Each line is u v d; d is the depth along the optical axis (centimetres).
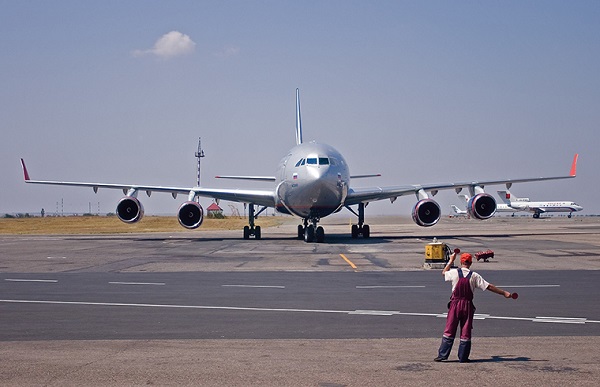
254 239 4694
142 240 4766
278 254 3309
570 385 948
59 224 9500
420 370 1041
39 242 4581
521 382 965
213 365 1083
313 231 4141
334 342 1276
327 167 3856
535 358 1123
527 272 2462
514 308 1655
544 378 987
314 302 1784
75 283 2231
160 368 1062
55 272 2580
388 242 4119
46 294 1969
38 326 1459
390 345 1245
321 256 3170
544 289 1998
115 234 6147
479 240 4297
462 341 1096
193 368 1062
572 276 2330
